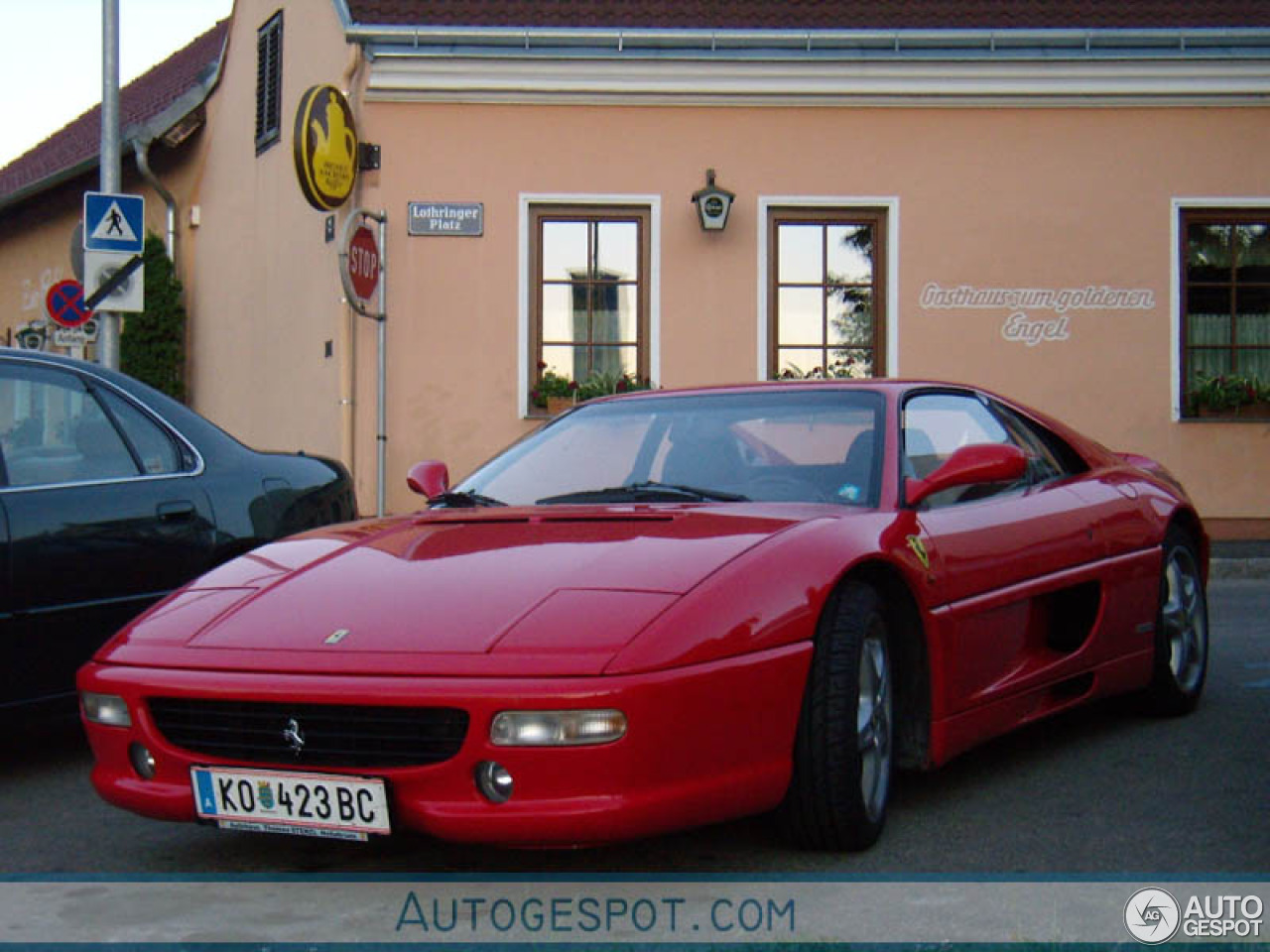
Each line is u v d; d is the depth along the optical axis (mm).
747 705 3389
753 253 13328
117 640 3824
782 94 13266
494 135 13148
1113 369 13422
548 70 13102
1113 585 5102
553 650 3250
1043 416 5457
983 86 13273
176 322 17562
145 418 5473
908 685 4113
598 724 3152
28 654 4871
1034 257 13383
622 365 13391
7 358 5141
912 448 4504
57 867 3863
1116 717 5684
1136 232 13391
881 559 3879
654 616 3332
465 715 3215
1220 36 13281
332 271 13648
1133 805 4297
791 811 3703
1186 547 5762
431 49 13016
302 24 14422
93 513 5082
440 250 13133
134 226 11305
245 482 5621
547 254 13320
